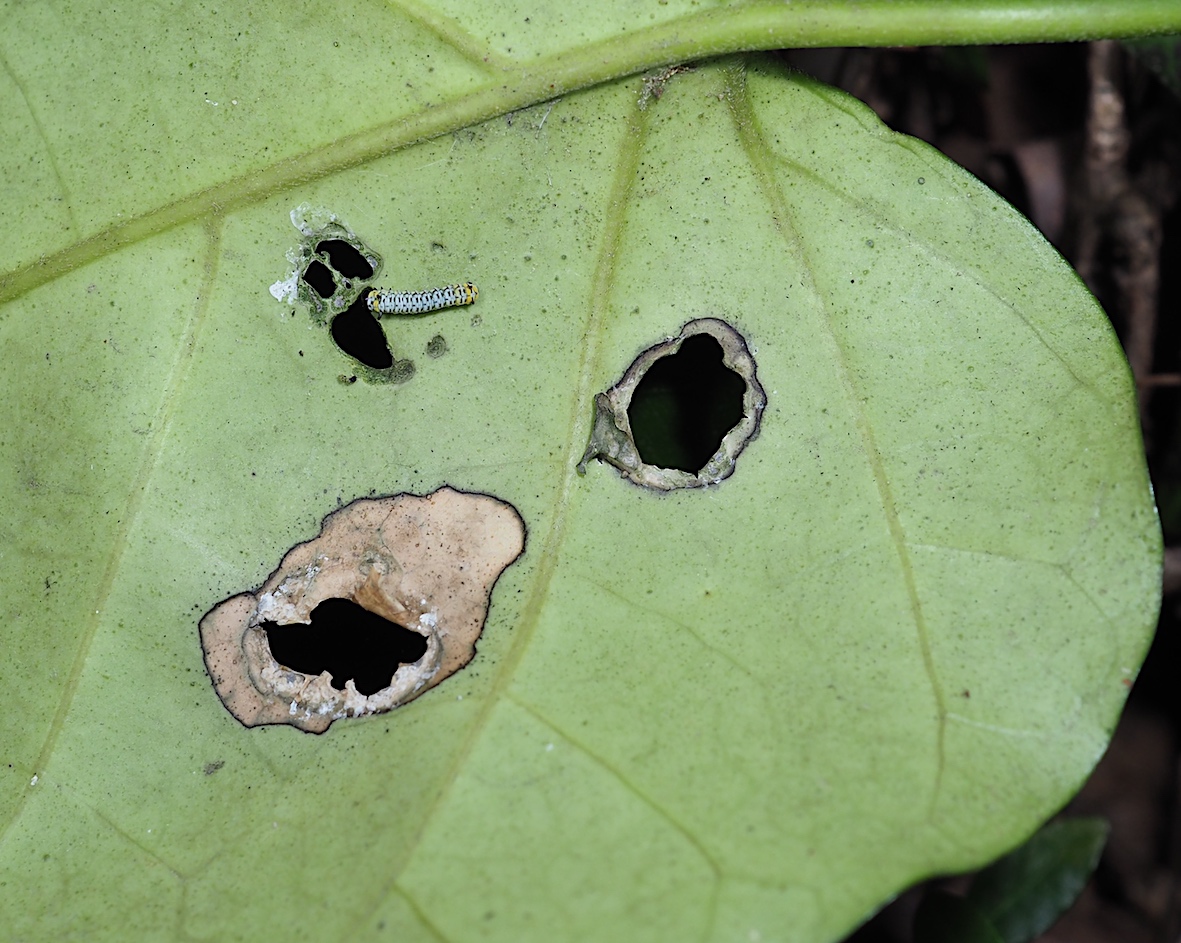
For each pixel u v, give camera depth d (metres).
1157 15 0.55
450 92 0.55
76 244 0.55
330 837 0.54
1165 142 0.64
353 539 0.55
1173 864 0.67
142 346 0.55
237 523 0.55
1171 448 0.65
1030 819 0.53
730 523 0.54
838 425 0.55
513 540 0.55
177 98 0.55
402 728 0.54
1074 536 0.54
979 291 0.55
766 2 0.55
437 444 0.55
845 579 0.54
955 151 0.67
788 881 0.53
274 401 0.55
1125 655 0.54
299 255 0.55
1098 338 0.55
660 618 0.54
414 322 0.55
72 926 0.54
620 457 0.55
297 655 0.55
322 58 0.55
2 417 0.55
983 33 0.55
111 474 0.55
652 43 0.55
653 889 0.53
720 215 0.55
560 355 0.55
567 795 0.53
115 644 0.55
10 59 0.56
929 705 0.54
